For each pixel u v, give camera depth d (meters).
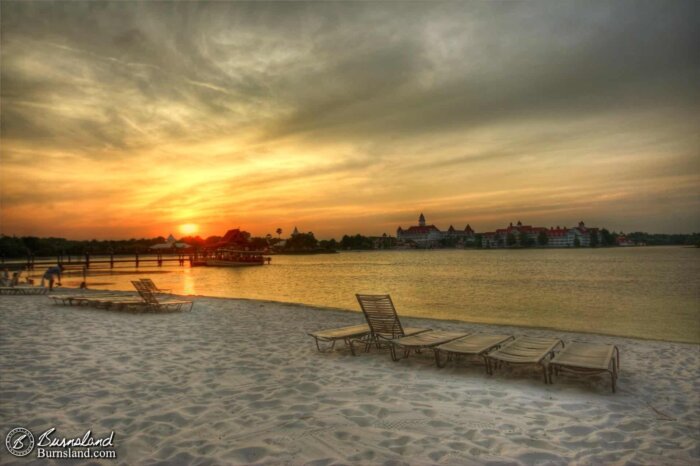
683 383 6.91
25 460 4.00
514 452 4.24
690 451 4.38
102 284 40.44
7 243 121.44
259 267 108.94
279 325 12.43
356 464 3.94
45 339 9.72
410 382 6.67
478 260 121.69
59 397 5.80
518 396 6.01
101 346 9.08
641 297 28.83
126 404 5.56
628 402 5.89
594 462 4.09
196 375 6.98
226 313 15.13
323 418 5.09
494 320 18.67
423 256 198.62
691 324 17.84
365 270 81.50
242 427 4.80
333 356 8.47
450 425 4.91
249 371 7.27
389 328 8.77
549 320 18.83
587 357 6.67
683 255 128.12
